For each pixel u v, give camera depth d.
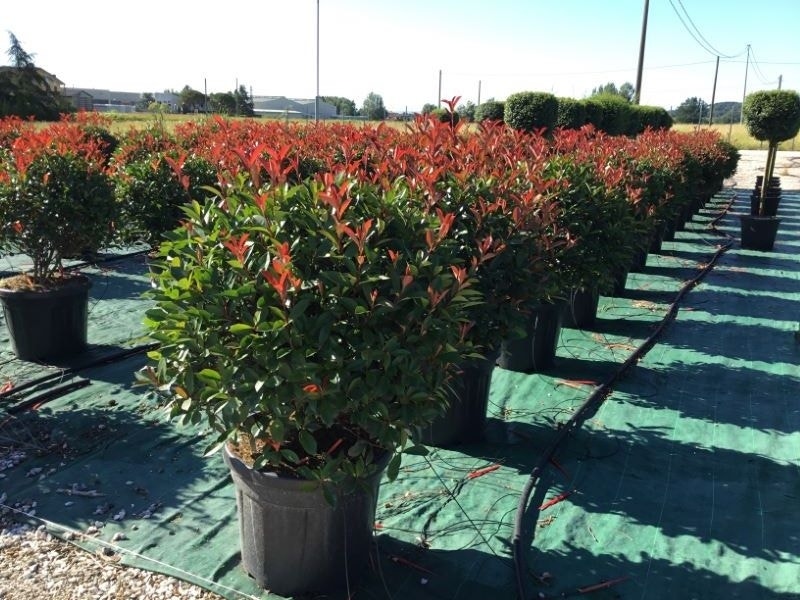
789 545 3.29
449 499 3.62
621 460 4.11
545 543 3.28
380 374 2.46
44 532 3.28
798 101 10.70
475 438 4.29
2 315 6.33
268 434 2.55
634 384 5.30
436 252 2.81
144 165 6.90
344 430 2.85
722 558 3.19
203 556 3.11
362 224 2.67
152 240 7.02
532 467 3.99
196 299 2.48
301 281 2.41
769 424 4.63
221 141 7.42
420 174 3.54
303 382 2.37
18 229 5.00
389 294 2.53
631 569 3.11
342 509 2.72
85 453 4.04
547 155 5.88
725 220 14.68
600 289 5.91
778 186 14.72
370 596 2.87
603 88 67.81
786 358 6.00
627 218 5.43
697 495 3.74
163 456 4.02
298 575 2.79
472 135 5.10
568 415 4.72
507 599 2.88
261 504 2.69
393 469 2.56
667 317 6.96
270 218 2.62
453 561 3.11
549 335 5.45
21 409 4.55
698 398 5.08
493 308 3.72
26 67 35.66
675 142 10.71
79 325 5.53
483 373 4.09
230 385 2.35
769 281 9.02
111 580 2.95
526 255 3.82
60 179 5.11
